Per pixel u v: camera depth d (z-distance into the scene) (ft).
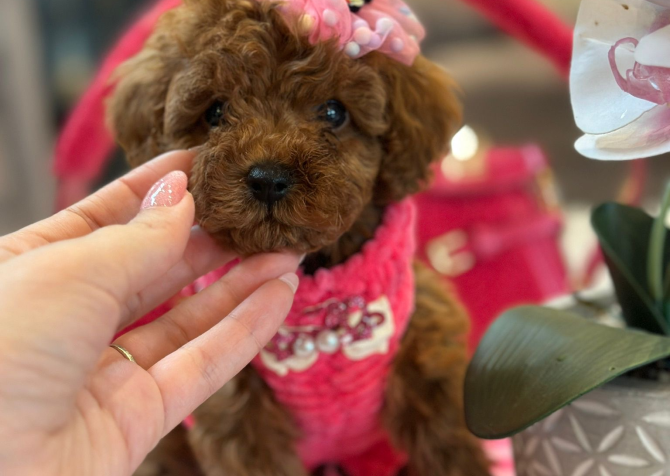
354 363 3.11
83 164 4.65
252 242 2.56
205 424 3.38
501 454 3.85
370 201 3.20
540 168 5.54
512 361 2.37
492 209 5.30
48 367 1.82
